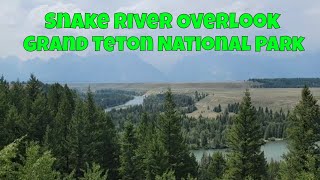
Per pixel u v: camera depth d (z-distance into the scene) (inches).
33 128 2479.1
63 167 2571.4
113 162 2785.4
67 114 3149.6
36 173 973.8
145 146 2453.2
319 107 1918.1
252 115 2096.5
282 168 1961.1
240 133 2095.2
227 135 2169.0
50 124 2805.1
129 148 2464.3
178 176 2331.4
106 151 2787.9
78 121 2576.3
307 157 1684.3
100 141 2723.9
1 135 2191.2
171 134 2377.0
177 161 2361.0
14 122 2394.2
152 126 3093.0
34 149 1097.4
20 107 3166.8
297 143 1893.5
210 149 7854.3
